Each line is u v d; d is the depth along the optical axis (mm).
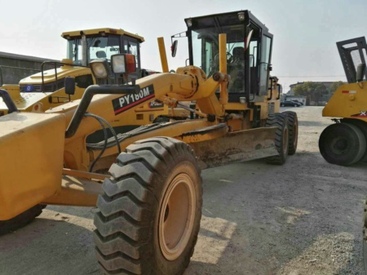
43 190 1896
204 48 5973
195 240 2447
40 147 1854
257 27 5746
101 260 1825
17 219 3148
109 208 1775
